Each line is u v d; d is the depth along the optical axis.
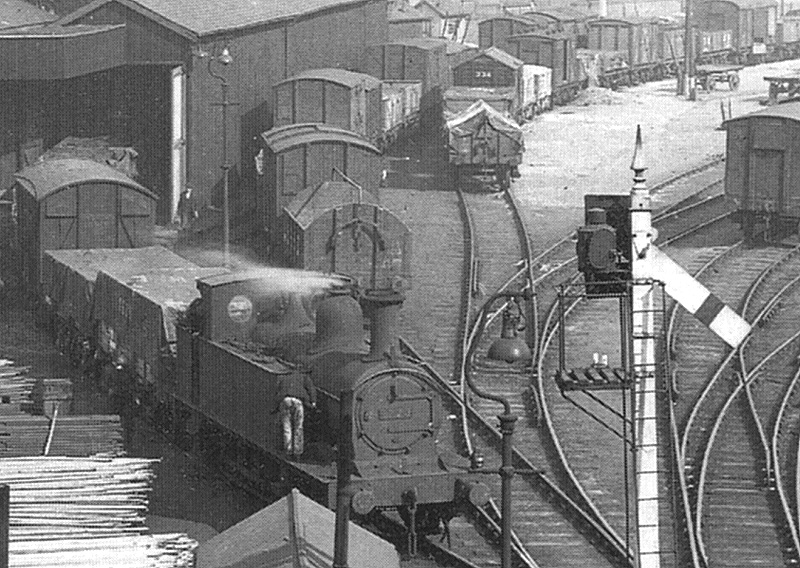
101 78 52.06
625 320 16.16
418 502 22.22
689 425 28.28
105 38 50.50
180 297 30.50
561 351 15.90
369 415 22.39
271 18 56.78
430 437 22.72
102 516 17.28
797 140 45.34
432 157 63.91
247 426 25.11
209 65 52.28
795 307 38.62
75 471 18.66
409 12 87.69
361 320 24.56
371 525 23.81
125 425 30.05
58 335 37.88
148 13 51.31
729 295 39.66
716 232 48.16
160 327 29.28
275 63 57.72
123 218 41.81
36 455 21.41
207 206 52.81
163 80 51.78
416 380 22.67
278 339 25.64
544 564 22.61
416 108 67.56
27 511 17.28
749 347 34.94
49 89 52.12
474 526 23.95
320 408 23.70
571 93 80.25
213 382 26.62
